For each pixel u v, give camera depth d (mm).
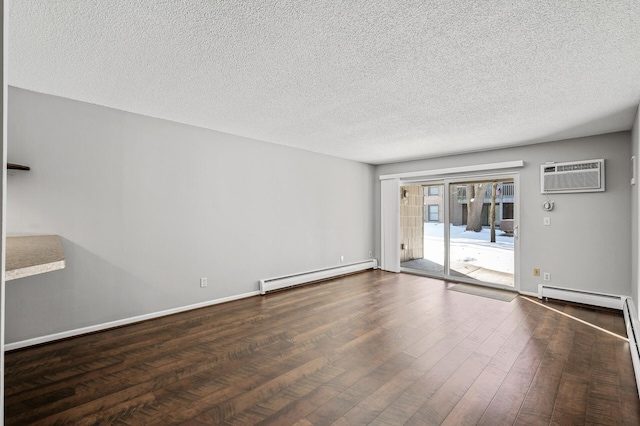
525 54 2203
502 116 3559
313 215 5676
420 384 2365
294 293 4895
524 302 4441
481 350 2928
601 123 3787
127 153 3525
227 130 4273
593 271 4289
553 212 4625
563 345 3033
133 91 2939
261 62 2348
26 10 1730
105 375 2486
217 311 4027
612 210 4152
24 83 2783
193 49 2164
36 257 2182
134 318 3588
